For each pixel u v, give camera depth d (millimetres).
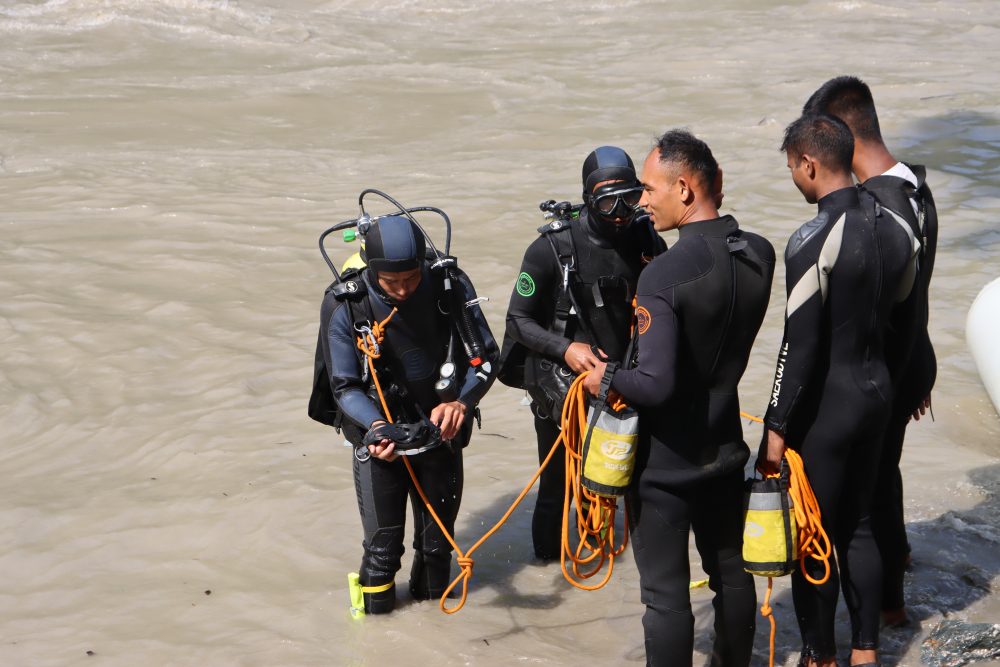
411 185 18156
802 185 5684
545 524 7609
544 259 6914
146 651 6695
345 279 6543
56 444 9859
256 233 15602
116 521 8383
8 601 7367
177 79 26156
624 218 6617
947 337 11484
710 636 6664
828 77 25625
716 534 5797
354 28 33531
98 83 25578
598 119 22656
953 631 6246
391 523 6758
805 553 5656
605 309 6895
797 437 5762
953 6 34406
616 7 35938
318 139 21594
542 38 31938
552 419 7039
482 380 6551
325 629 6863
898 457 6367
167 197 17219
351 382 6488
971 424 9547
